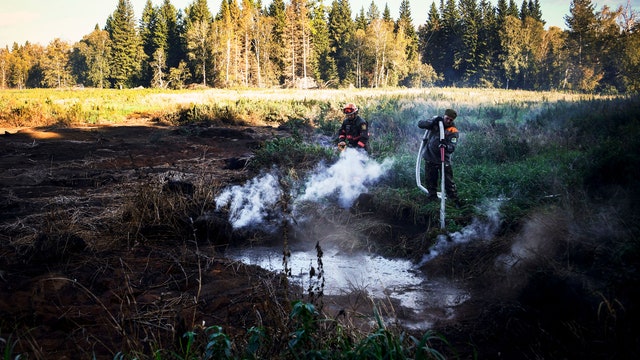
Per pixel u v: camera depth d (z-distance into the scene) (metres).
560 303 4.26
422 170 9.22
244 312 4.33
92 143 15.12
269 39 109.81
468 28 96.12
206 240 6.64
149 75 115.56
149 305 4.55
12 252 5.84
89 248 5.98
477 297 4.88
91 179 9.65
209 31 103.19
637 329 3.63
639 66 41.56
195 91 63.41
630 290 3.90
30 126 20.45
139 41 115.31
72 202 7.89
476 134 12.27
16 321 4.15
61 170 11.05
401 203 7.44
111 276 5.25
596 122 11.90
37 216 7.10
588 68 57.38
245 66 103.62
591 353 3.62
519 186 7.78
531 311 4.26
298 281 5.35
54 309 4.41
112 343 3.87
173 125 21.22
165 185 7.85
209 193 7.54
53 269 5.39
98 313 4.38
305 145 11.00
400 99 23.11
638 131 8.73
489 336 4.05
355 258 6.22
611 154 7.34
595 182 7.11
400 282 5.42
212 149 14.22
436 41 106.56
